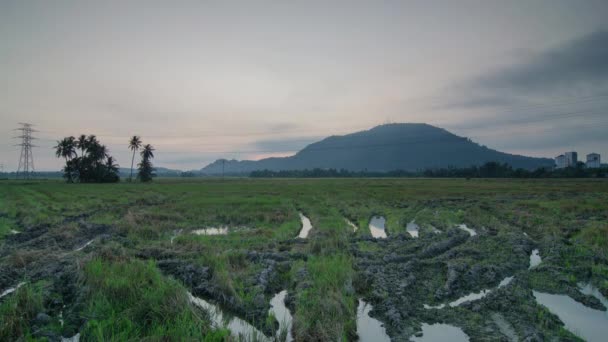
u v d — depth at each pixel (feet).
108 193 149.79
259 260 41.29
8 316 24.61
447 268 37.81
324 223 68.54
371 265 39.27
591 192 148.15
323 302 27.91
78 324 25.18
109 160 308.81
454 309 28.27
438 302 30.42
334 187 194.08
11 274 35.09
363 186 205.87
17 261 38.93
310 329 24.75
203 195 136.46
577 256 41.98
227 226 68.49
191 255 43.27
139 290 28.81
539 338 22.82
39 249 47.78
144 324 24.62
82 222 68.28
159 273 33.96
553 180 314.76
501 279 35.86
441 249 47.67
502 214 83.05
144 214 74.69
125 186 216.74
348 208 92.48
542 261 40.78
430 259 41.83
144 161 334.85
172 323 24.79
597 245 46.91
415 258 41.24
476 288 33.30
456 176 483.10
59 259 39.96
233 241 51.67
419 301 30.45
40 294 27.76
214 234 58.75
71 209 93.61
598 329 25.46
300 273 35.68
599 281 33.96
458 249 45.14
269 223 70.85
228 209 87.97
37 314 26.07
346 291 31.35
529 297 29.86
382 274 35.63
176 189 179.73
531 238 55.57
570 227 61.46
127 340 21.94
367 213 84.74
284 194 140.26
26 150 367.45
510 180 322.96
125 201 116.78
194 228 66.33
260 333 25.14
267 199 111.65
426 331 25.17
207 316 26.86
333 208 94.84
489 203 105.70
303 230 67.51
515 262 40.45
